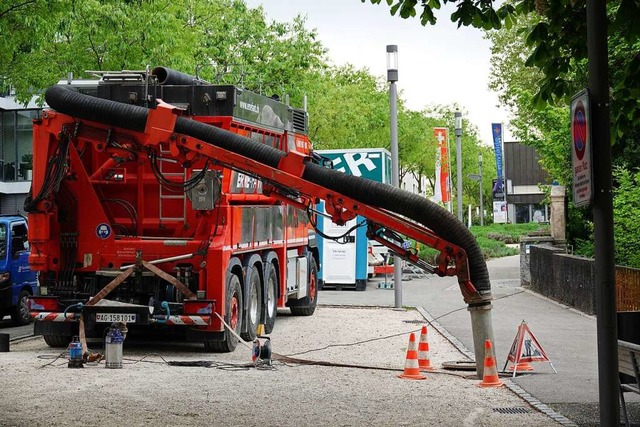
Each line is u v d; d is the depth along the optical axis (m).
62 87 17.52
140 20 28.50
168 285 17.66
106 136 17.20
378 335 20.97
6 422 10.57
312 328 22.31
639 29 11.21
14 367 15.16
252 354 16.19
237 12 40.41
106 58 28.38
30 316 17.48
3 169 53.25
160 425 10.62
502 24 12.62
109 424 10.59
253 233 19.36
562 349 18.19
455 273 15.17
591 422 11.09
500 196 82.88
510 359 15.45
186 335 17.48
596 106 8.61
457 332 21.45
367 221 15.65
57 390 12.90
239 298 18.45
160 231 18.41
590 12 8.66
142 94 18.17
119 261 17.78
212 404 12.07
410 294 33.03
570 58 12.54
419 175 81.12
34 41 25.41
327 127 51.62
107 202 18.47
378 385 13.99
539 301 29.28
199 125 16.62
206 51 38.59
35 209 17.72
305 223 24.25
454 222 15.25
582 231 38.44
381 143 64.00
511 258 56.00
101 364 15.66
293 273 23.22
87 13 27.69
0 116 53.12
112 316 16.98
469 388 13.83
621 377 11.01
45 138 17.61
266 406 12.01
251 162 16.23
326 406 12.09
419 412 11.75
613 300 8.55
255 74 39.44
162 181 17.17
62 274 17.89
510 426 10.85
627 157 27.00
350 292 34.28
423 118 77.31
